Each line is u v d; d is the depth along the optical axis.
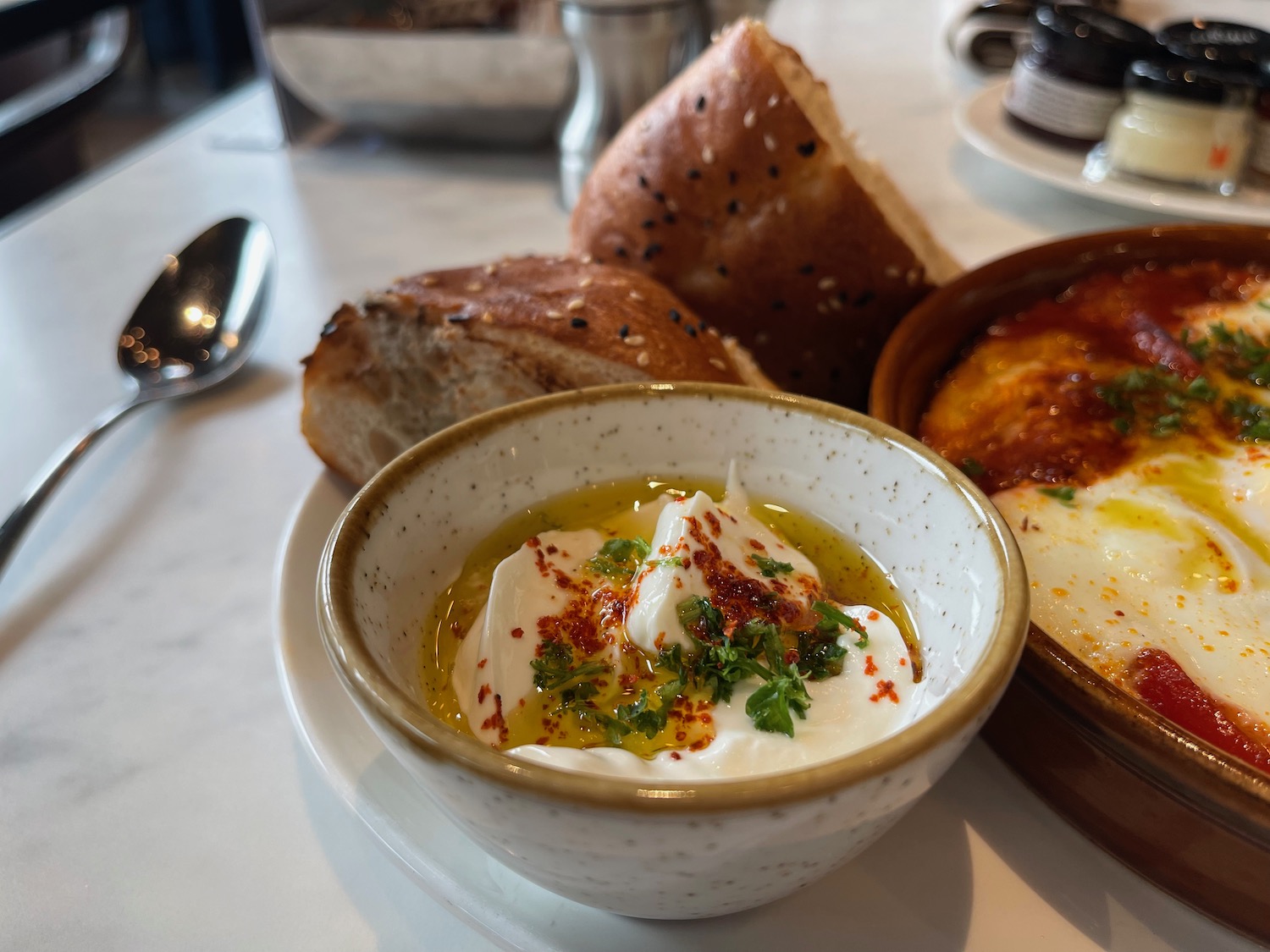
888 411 0.19
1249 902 0.14
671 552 0.16
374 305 0.21
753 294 0.25
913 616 0.16
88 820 0.17
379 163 0.43
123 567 0.22
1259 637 0.17
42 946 0.15
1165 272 0.26
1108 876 0.15
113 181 0.42
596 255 0.27
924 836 0.16
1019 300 0.25
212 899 0.15
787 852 0.11
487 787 0.11
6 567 0.21
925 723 0.11
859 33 0.59
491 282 0.23
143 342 0.29
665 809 0.10
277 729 0.18
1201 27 0.36
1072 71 0.36
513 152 0.43
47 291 0.34
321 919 0.15
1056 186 0.35
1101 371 0.23
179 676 0.19
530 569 0.17
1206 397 0.22
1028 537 0.19
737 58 0.24
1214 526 0.19
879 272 0.24
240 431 0.27
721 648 0.15
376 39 0.37
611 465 0.19
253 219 0.32
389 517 0.16
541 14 0.40
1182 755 0.13
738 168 0.24
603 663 0.16
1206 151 0.32
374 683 0.12
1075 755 0.15
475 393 0.22
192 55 0.92
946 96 0.48
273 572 0.22
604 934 0.14
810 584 0.17
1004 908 0.14
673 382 0.20
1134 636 0.17
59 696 0.19
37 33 0.49
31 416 0.27
